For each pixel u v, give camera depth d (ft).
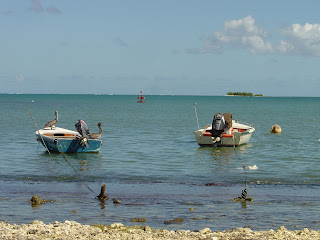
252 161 101.60
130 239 39.93
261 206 57.67
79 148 110.63
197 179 79.10
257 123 233.14
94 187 70.23
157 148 123.24
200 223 49.08
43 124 204.03
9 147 120.26
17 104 506.07
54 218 50.55
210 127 139.23
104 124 210.38
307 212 54.65
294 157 107.76
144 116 280.31
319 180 78.02
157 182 75.72
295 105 588.91
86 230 43.39
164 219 50.78
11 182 73.31
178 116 285.02
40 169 88.12
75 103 569.23
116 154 110.83
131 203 58.90
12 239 39.22
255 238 40.86
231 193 66.33
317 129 191.83
